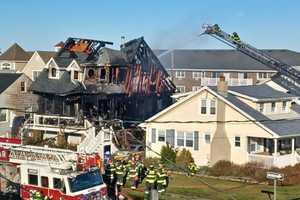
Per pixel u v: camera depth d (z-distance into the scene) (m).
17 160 27.17
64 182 25.30
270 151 45.25
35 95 62.00
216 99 45.19
